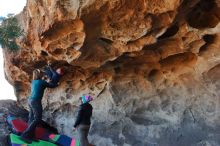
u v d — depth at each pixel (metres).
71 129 11.01
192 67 9.09
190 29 8.06
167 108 9.55
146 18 7.82
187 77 9.28
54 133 8.57
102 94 10.46
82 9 7.67
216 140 8.69
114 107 10.21
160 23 7.92
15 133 8.06
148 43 8.33
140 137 9.78
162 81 9.67
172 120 9.44
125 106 10.08
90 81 10.45
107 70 9.83
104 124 10.34
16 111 11.63
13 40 9.88
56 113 11.59
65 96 11.13
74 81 10.79
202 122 9.00
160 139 9.50
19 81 12.07
